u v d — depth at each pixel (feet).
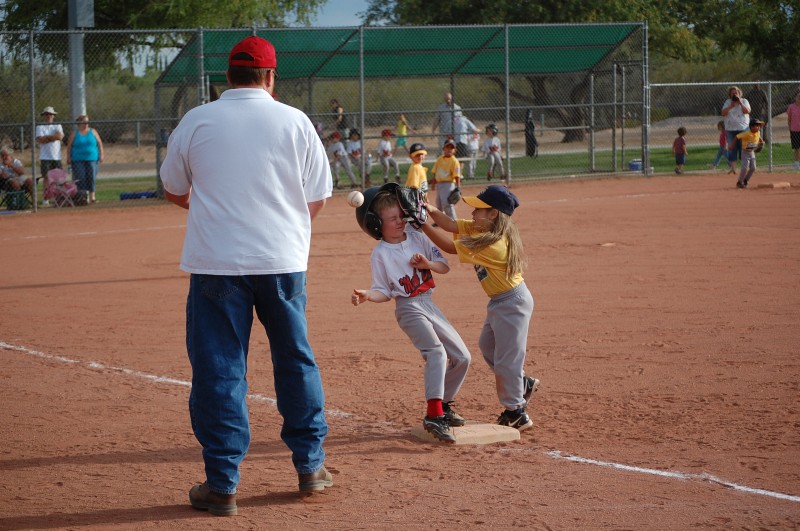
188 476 25.16
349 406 32.32
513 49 126.82
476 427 28.68
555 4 191.31
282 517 21.80
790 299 48.75
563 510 21.93
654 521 21.13
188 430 29.71
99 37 131.34
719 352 38.40
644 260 62.69
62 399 33.50
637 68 145.69
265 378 36.47
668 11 217.97
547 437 28.40
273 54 22.98
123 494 23.66
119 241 80.12
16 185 104.73
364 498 23.08
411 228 28.84
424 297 28.35
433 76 131.13
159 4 144.15
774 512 21.65
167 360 39.60
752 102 147.43
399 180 127.85
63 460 26.63
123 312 50.03
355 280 58.54
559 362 37.58
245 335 22.33
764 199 97.66
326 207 107.04
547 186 120.78
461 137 130.00
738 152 132.36
